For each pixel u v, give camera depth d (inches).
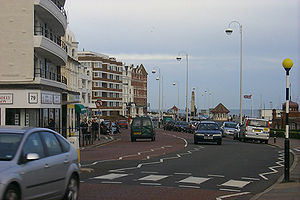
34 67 1209.4
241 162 743.7
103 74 4160.9
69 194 340.2
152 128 1427.2
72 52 2434.8
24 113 1175.6
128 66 4813.0
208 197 405.4
